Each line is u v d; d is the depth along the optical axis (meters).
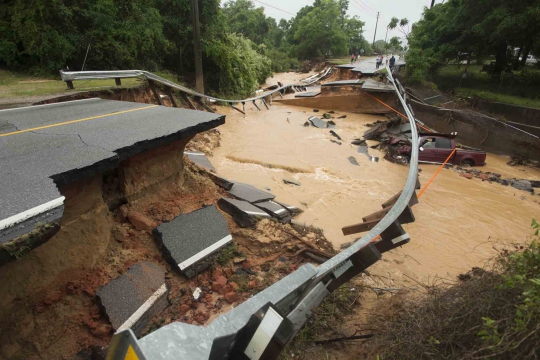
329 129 20.67
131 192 5.78
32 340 3.97
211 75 23.20
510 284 2.58
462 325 3.12
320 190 11.73
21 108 7.67
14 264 3.76
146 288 4.91
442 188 12.59
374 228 4.65
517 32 18.73
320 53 65.31
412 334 3.54
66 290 4.43
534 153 16.08
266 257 6.79
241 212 7.23
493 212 10.78
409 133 17.94
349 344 4.92
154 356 1.67
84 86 11.68
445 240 9.09
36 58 13.67
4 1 13.88
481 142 18.28
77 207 4.63
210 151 14.16
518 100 19.44
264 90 33.50
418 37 28.72
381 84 26.45
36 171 4.16
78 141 5.27
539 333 2.29
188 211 6.46
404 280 7.21
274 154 15.04
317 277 3.26
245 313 2.37
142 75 13.28
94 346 4.19
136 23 16.27
